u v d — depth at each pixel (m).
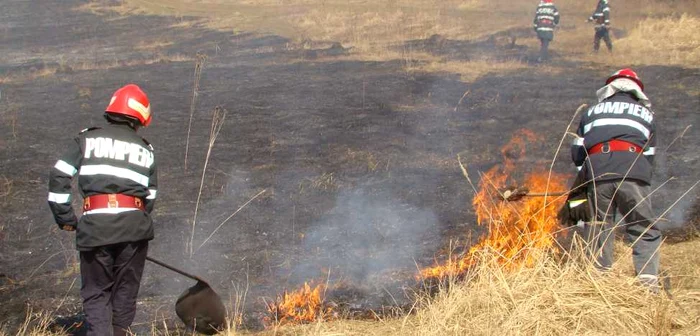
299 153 9.66
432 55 19.02
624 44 19.27
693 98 12.82
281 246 6.49
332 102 13.21
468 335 4.48
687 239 6.57
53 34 28.69
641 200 5.09
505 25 24.44
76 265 6.12
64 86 15.97
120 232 4.40
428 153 9.53
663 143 9.89
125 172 4.49
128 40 26.19
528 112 11.93
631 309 4.62
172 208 7.52
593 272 4.88
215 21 29.83
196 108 12.98
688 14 22.94
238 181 8.44
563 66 16.64
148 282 5.79
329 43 22.61
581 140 5.43
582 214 5.40
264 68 17.86
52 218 7.27
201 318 4.79
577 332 4.45
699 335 4.44
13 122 11.71
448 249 6.29
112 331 4.43
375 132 10.77
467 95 13.45
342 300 5.46
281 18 29.06
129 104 4.68
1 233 6.82
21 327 5.05
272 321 5.15
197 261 6.18
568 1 27.89
